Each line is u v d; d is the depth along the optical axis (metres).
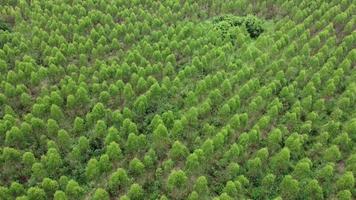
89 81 54.75
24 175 44.81
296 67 54.31
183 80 54.34
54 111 48.75
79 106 51.50
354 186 41.72
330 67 52.88
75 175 44.97
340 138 44.84
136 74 53.66
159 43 58.75
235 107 49.31
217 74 52.72
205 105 49.00
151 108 51.69
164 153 46.41
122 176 42.31
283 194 41.72
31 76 53.50
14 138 46.00
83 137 45.84
